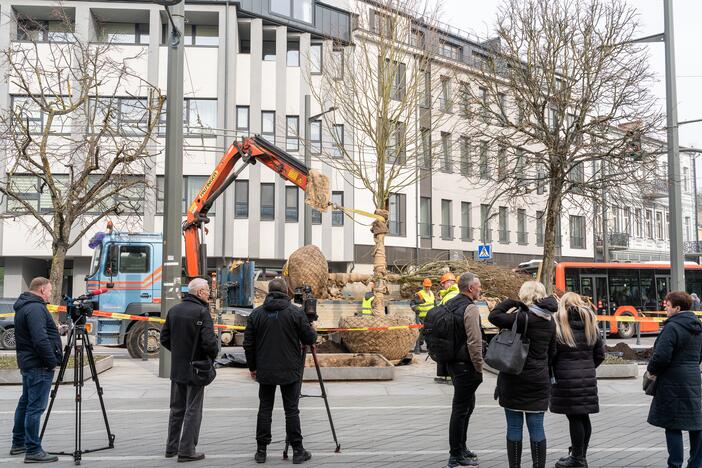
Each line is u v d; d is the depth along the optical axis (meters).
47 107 13.92
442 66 17.30
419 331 15.14
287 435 6.51
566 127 14.27
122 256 16.05
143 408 9.52
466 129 17.14
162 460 6.54
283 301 6.57
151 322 15.88
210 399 10.39
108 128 14.63
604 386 11.69
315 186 13.46
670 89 14.64
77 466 6.30
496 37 14.90
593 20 13.95
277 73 31.73
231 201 30.44
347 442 7.34
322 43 32.25
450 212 37.69
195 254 14.97
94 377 7.02
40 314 6.52
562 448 7.10
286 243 31.47
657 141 15.52
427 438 7.53
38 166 13.50
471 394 6.27
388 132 15.60
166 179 13.02
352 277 15.84
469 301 6.38
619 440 7.44
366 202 32.38
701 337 5.85
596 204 15.30
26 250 28.39
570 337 6.05
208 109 30.83
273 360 6.41
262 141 14.23
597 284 24.38
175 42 13.05
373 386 11.66
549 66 13.84
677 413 5.75
